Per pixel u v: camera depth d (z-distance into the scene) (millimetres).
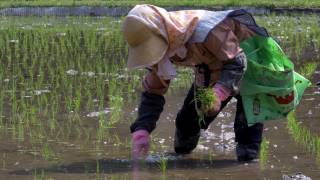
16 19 21359
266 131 7746
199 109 6148
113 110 8820
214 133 7711
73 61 12672
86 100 9469
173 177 5914
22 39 15555
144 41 6055
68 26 18688
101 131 7754
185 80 10859
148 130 6441
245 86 6422
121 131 7762
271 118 6488
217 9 20656
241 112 6527
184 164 6410
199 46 6168
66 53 13586
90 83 10656
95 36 15766
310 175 5957
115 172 6074
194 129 6676
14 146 7070
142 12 6078
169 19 6141
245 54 6379
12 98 9562
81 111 8812
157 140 7387
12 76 11258
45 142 7254
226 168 6254
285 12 20719
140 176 5934
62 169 6176
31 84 10555
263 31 6391
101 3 22625
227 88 6109
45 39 15523
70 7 22531
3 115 8578
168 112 8750
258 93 6422
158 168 6238
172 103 9266
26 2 23719
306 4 21141
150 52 6039
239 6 20984
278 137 7469
